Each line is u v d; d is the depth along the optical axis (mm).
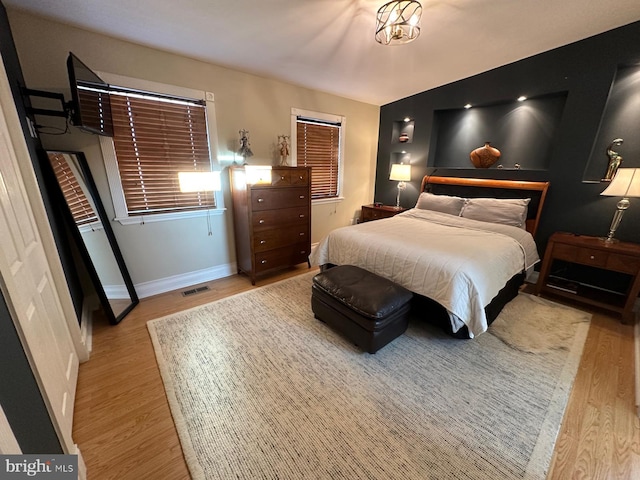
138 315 2443
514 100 3162
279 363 1857
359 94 3969
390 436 1354
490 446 1305
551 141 3020
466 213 3275
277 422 1427
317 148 4035
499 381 1706
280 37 2314
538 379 1724
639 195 2230
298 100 3578
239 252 3348
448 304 1894
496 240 2457
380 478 1166
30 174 1474
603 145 2656
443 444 1314
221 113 2949
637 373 1777
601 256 2404
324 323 2326
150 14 1946
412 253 2174
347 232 2740
